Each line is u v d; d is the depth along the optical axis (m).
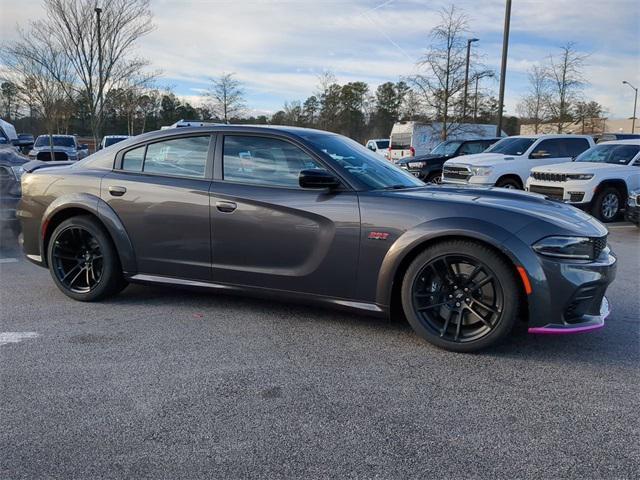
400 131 22.80
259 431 2.72
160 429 2.73
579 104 29.52
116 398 3.04
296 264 4.04
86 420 2.81
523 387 3.23
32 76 16.91
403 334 4.07
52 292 5.12
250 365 3.50
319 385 3.23
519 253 3.43
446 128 21.67
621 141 11.93
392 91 47.69
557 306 3.46
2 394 3.07
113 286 4.72
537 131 31.48
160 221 4.43
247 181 4.24
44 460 2.47
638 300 5.08
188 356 3.63
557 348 3.83
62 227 4.76
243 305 4.73
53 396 3.05
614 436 2.71
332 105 37.56
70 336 3.97
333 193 3.95
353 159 4.28
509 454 2.54
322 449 2.57
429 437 2.68
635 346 3.89
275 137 4.23
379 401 3.04
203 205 4.28
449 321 3.72
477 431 2.74
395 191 3.98
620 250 7.87
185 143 4.51
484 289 3.62
